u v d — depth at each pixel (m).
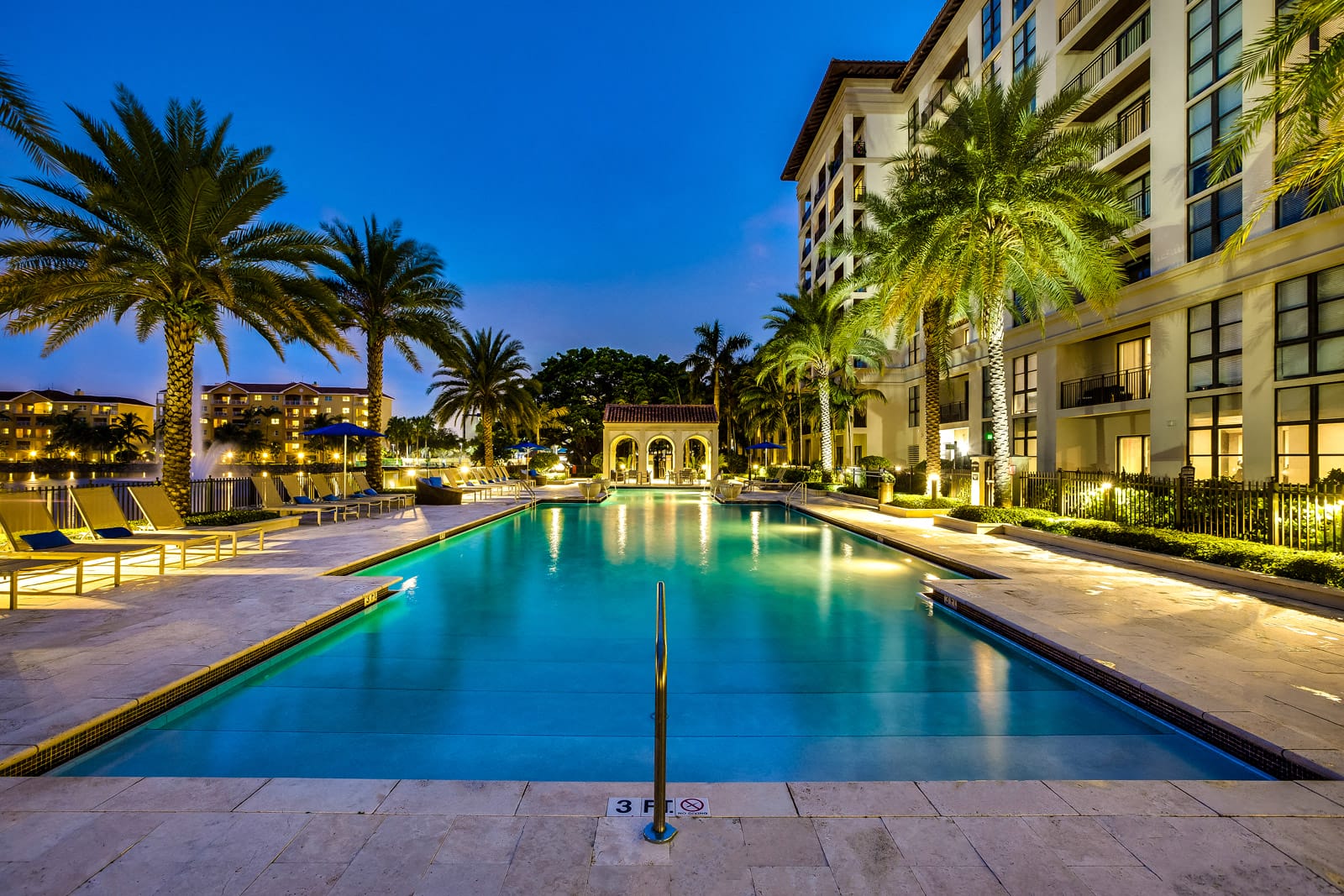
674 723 4.21
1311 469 12.48
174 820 2.60
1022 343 22.23
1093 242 13.34
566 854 2.38
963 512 14.16
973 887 2.21
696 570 9.75
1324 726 3.53
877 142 33.66
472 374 30.47
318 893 2.15
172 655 4.66
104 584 7.20
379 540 11.31
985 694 4.73
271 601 6.40
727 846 2.45
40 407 86.81
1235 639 5.30
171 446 11.86
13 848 2.38
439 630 6.36
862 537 13.79
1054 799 2.82
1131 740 3.89
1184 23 15.57
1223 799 2.82
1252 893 2.18
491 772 3.53
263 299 12.70
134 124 11.01
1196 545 8.41
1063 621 5.92
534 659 5.48
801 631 6.41
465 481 27.69
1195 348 15.29
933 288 14.05
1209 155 14.85
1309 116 7.26
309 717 4.24
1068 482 13.10
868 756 3.72
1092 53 19.92
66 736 3.38
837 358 21.53
